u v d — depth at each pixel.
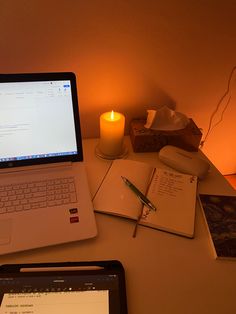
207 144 1.13
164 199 0.66
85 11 0.69
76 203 0.63
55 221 0.59
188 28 0.78
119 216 0.63
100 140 0.84
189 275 0.53
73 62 0.77
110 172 0.74
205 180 0.76
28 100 0.64
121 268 0.52
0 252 0.53
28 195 0.64
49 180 0.67
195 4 0.74
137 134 0.82
